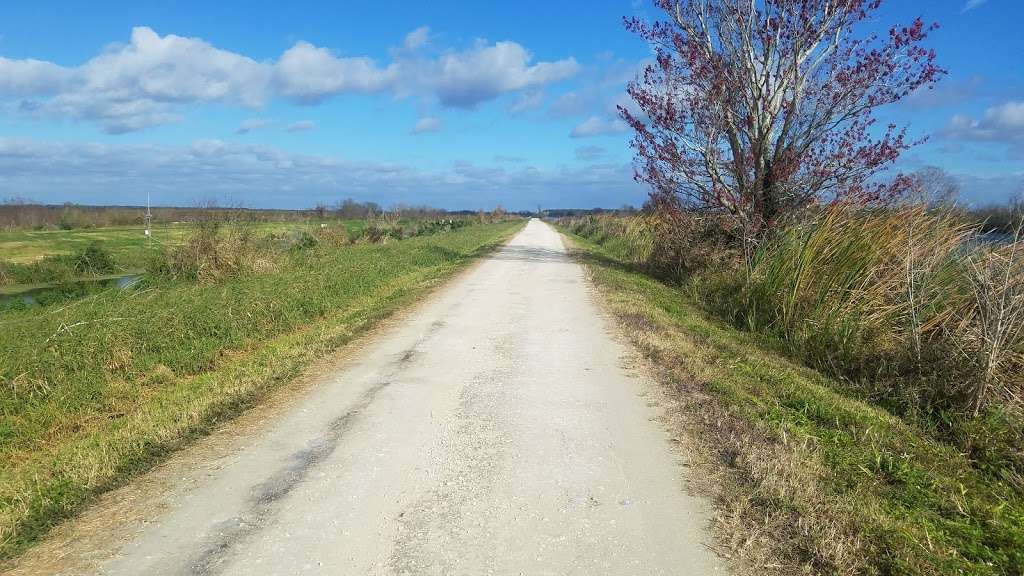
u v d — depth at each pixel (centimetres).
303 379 659
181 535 349
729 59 1461
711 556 329
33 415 544
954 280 754
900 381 663
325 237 2334
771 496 387
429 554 330
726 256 1356
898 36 1284
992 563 335
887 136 1327
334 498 393
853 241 927
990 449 523
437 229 4422
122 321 770
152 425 508
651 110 1488
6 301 1345
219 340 803
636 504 384
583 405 570
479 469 436
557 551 333
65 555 330
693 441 480
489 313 1048
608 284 1395
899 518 375
